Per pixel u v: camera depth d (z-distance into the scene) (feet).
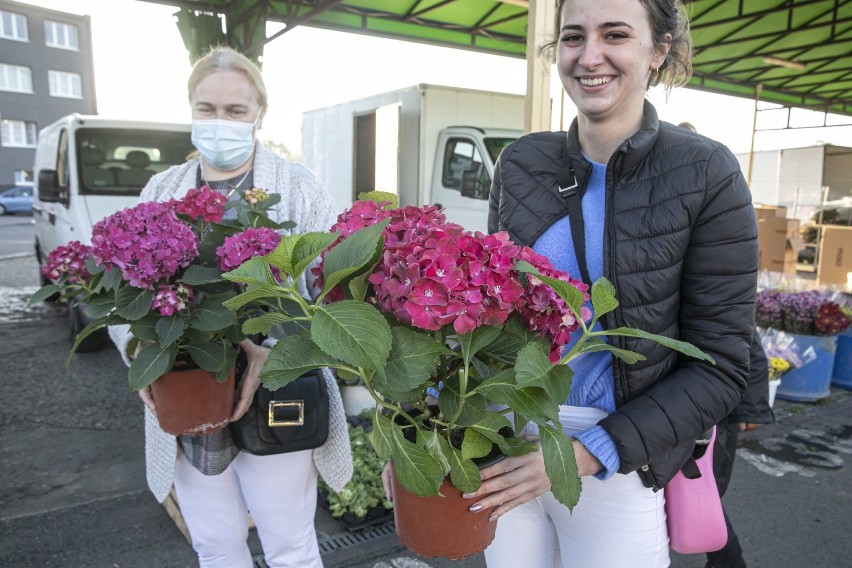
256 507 5.81
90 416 14.46
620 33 4.05
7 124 118.11
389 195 3.94
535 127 10.94
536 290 3.34
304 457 5.82
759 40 34.35
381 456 3.26
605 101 4.18
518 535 5.00
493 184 5.42
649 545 4.54
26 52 118.21
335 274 2.99
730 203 4.02
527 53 10.93
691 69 4.60
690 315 4.23
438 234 2.98
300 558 6.05
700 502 4.63
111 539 9.45
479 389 3.14
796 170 49.57
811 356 15.98
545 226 4.69
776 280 19.10
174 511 9.84
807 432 14.21
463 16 28.73
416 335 3.10
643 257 4.14
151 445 5.80
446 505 3.49
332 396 5.96
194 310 4.58
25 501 10.55
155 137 19.29
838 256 30.17
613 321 4.23
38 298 4.91
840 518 10.39
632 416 4.00
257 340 5.69
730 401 4.13
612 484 4.42
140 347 5.61
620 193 4.26
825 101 51.11
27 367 18.16
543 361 3.02
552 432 3.23
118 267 4.50
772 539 9.75
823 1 28.07
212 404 4.91
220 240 5.13
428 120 23.90
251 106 6.18
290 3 25.25
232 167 6.27
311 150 33.65
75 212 17.81
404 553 9.18
